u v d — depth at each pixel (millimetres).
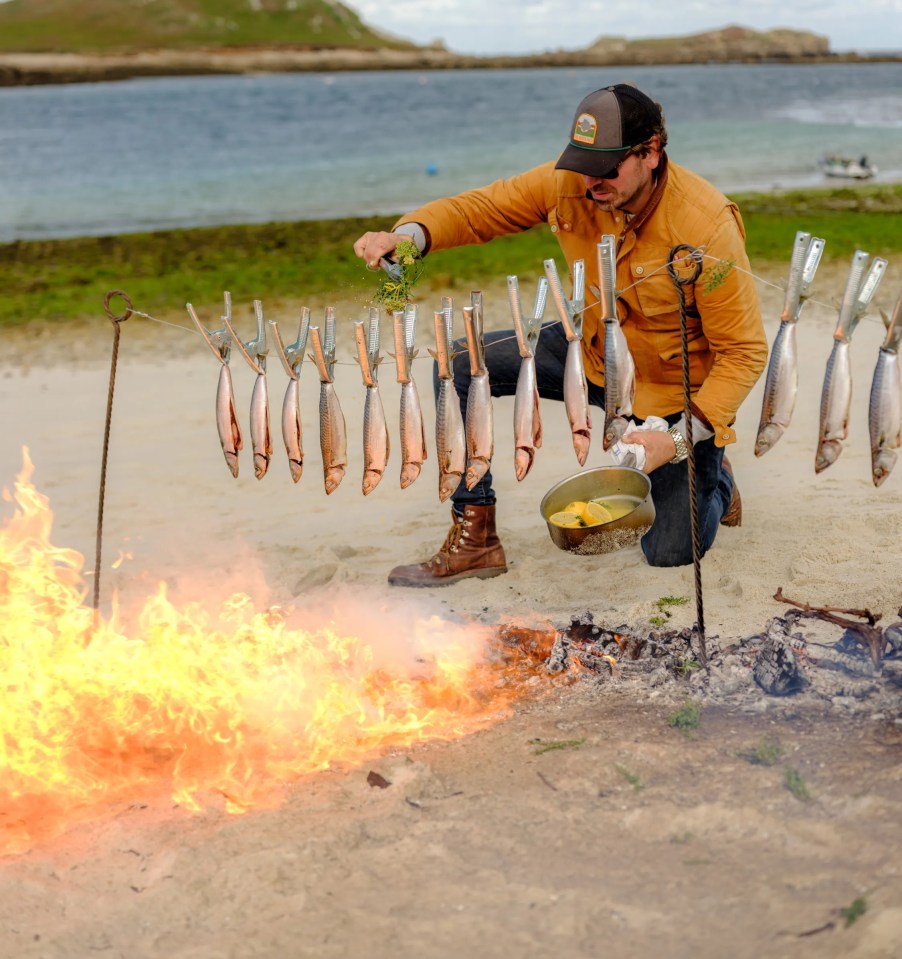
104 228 22859
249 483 6586
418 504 6004
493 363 4590
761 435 3021
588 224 4141
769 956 2154
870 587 4102
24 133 57812
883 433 2875
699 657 3574
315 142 47219
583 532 3871
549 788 2863
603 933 2281
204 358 10297
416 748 3205
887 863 2381
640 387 4336
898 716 3084
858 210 19953
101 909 2518
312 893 2490
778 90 104875
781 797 2707
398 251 3844
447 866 2555
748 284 3918
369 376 3234
